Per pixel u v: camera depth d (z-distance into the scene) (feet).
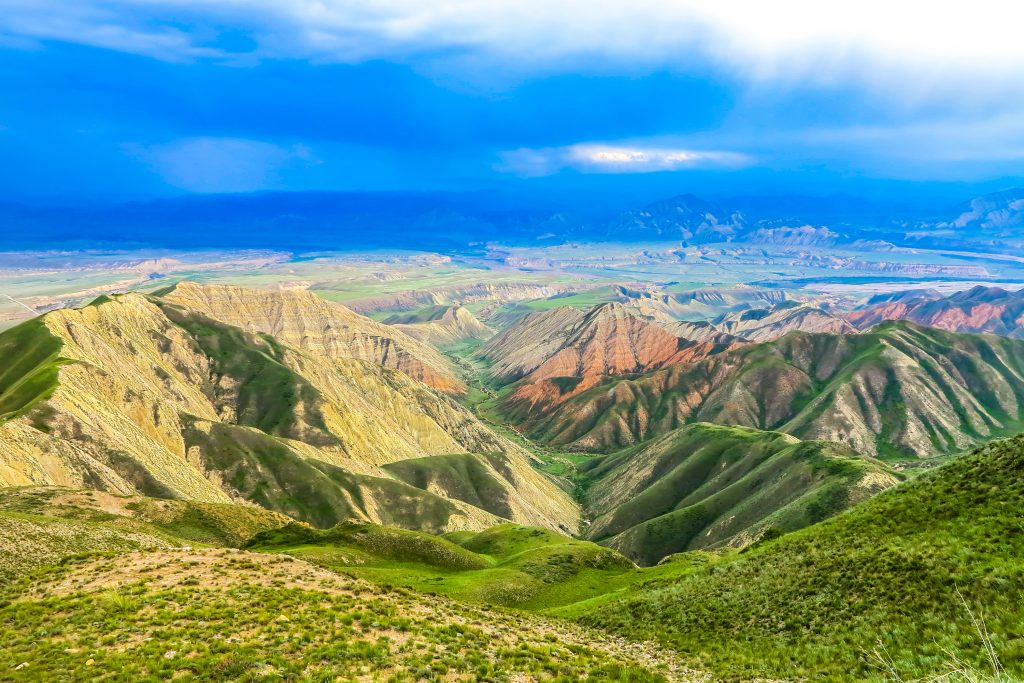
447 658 103.45
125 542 250.57
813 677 103.91
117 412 537.65
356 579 156.87
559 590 262.67
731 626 139.95
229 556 161.99
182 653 98.07
